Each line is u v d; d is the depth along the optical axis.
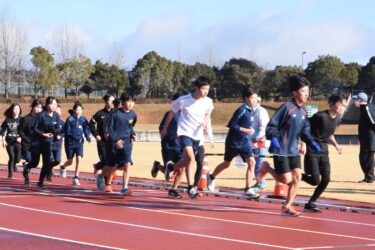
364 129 16.30
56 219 9.06
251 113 12.27
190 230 8.39
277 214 10.28
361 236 8.38
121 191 12.34
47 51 77.81
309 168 10.36
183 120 11.48
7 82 74.50
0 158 25.64
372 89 86.19
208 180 13.13
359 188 15.07
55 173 17.92
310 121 10.45
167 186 14.18
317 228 8.95
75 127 14.86
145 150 32.62
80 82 80.06
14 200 11.09
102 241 7.45
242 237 7.98
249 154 12.16
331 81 86.25
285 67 88.19
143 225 8.70
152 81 87.69
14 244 7.18
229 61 90.69
